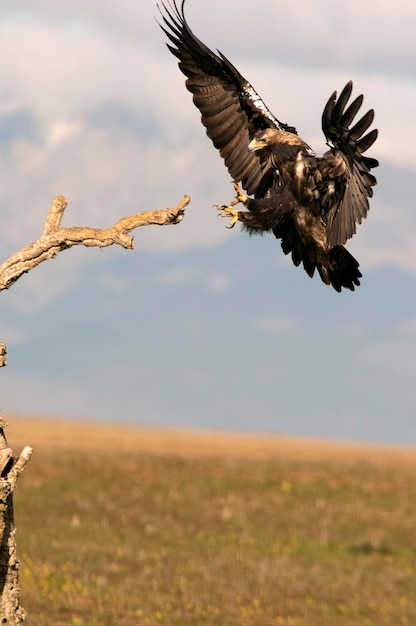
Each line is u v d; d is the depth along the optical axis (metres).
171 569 44.09
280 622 36.91
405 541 56.97
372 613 40.03
